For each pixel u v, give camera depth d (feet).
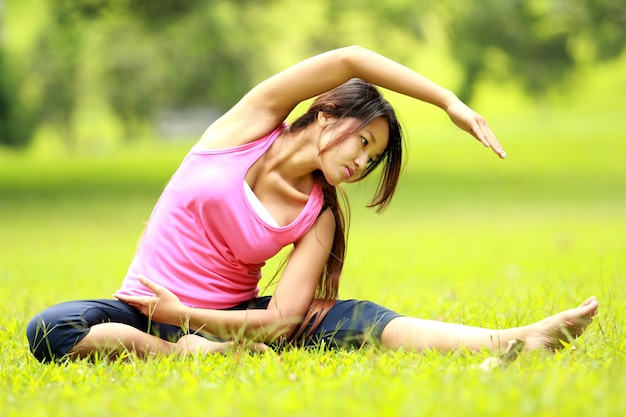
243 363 22.33
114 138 351.46
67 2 148.15
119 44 241.35
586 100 325.42
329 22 161.07
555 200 128.57
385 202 26.17
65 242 83.30
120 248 75.72
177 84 254.06
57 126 324.19
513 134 249.14
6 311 33.86
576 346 23.13
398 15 157.07
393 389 17.71
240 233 24.88
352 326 24.61
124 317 24.58
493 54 163.84
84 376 21.20
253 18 163.63
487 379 18.75
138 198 140.67
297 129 25.27
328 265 25.99
